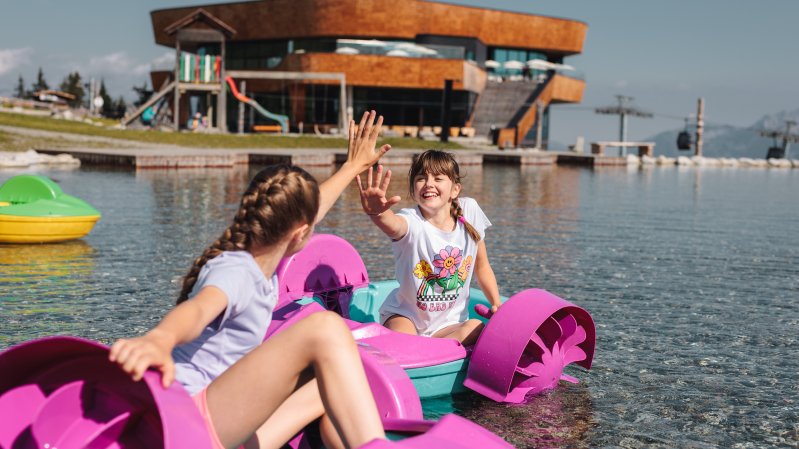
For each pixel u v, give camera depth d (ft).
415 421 7.39
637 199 54.44
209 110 142.92
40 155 73.72
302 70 157.48
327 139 127.03
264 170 7.41
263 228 7.00
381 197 11.16
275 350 6.80
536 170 97.04
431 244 12.50
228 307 6.67
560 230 34.65
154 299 18.47
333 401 6.70
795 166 151.74
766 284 22.40
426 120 167.94
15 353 5.76
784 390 12.82
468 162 100.94
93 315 16.80
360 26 163.12
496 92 181.68
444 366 11.82
